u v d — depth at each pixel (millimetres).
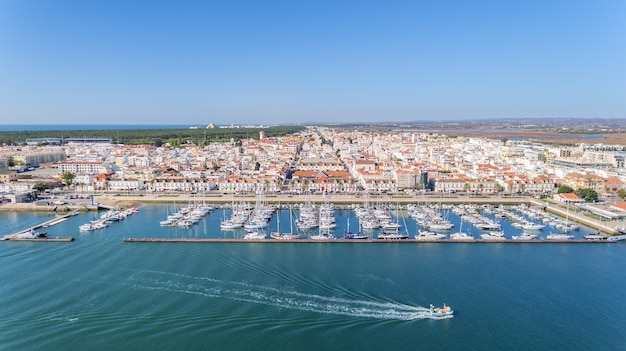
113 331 147250
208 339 143125
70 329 148250
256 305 165875
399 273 198250
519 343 142625
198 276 193375
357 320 155625
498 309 164750
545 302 170625
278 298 171625
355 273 197750
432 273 198625
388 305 167250
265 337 144500
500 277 194875
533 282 189500
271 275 195000
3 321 153000
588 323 155250
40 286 181875
